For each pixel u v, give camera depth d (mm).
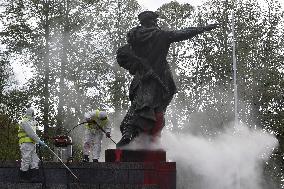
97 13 37281
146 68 16438
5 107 36500
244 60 35969
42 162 15969
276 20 37469
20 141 16141
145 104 16078
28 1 36250
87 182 15469
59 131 34562
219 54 36094
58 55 36250
